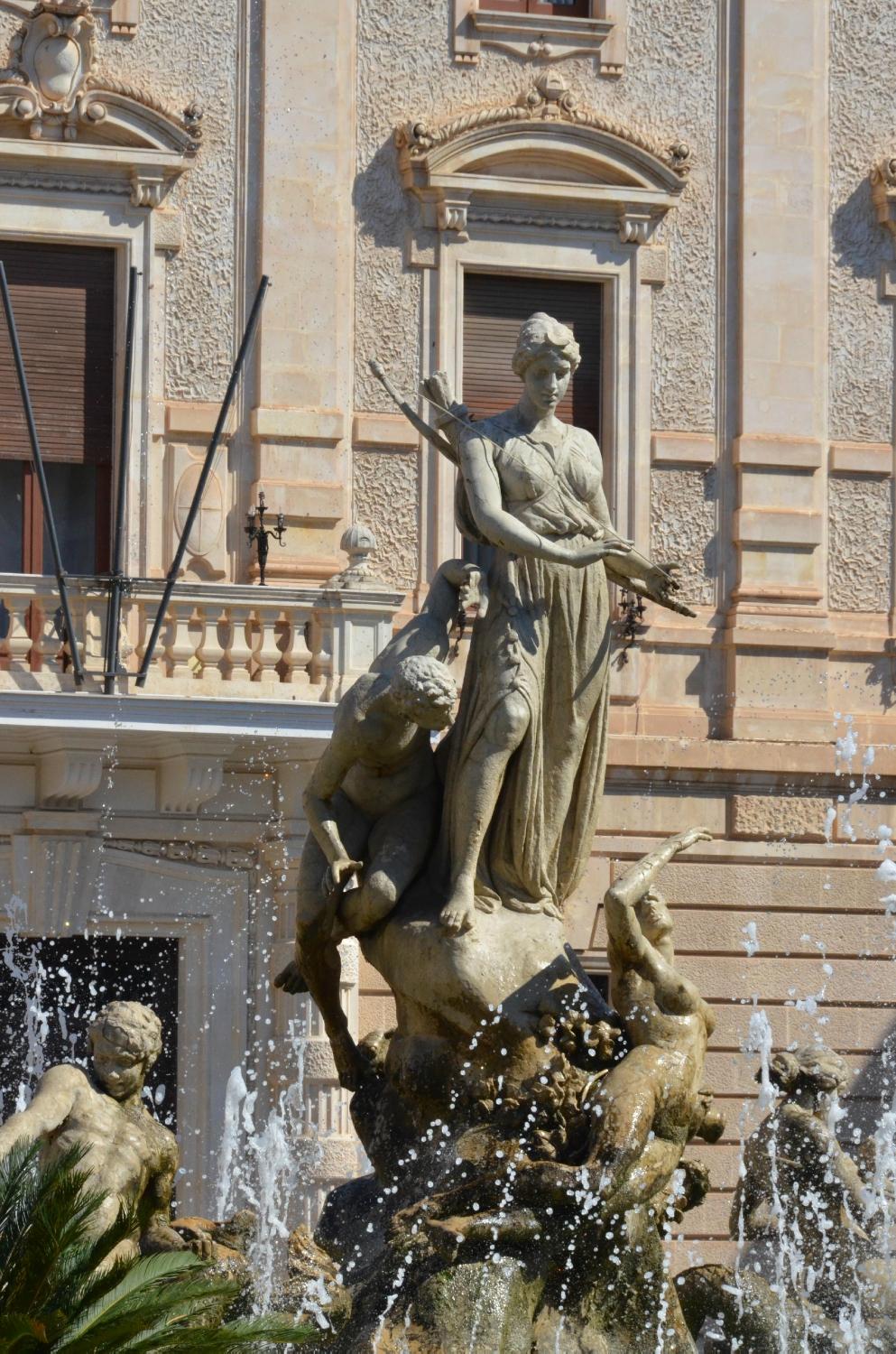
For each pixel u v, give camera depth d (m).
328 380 55.50
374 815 24.61
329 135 55.91
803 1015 56.47
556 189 56.97
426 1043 23.92
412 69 56.81
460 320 56.69
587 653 24.53
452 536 56.12
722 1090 55.56
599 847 55.97
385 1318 22.22
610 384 57.66
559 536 24.58
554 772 24.45
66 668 50.44
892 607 58.88
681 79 58.53
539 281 57.59
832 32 59.47
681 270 58.22
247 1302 22.33
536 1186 22.55
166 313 54.94
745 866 56.56
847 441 58.88
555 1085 23.34
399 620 55.72
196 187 55.25
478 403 57.09
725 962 56.19
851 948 56.88
